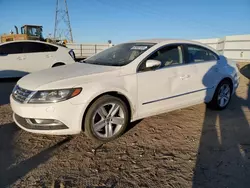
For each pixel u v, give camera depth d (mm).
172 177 2547
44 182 2438
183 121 4176
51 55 8711
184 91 4039
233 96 6125
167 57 3896
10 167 2699
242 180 2496
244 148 3197
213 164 2803
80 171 2648
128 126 3920
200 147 3229
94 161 2863
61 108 2998
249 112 4730
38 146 3219
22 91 3221
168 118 4309
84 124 3191
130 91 3410
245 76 9641
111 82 3256
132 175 2582
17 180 2461
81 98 3061
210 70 4406
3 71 8219
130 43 4355
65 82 3082
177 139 3471
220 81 4613
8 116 4383
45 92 3025
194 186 2396
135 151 3113
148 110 3676
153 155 3010
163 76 3725
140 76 3496
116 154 3035
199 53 4395
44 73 3576
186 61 4109
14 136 3500
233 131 3771
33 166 2732
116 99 3324
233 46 17375
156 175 2582
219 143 3348
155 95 3684
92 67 3637
